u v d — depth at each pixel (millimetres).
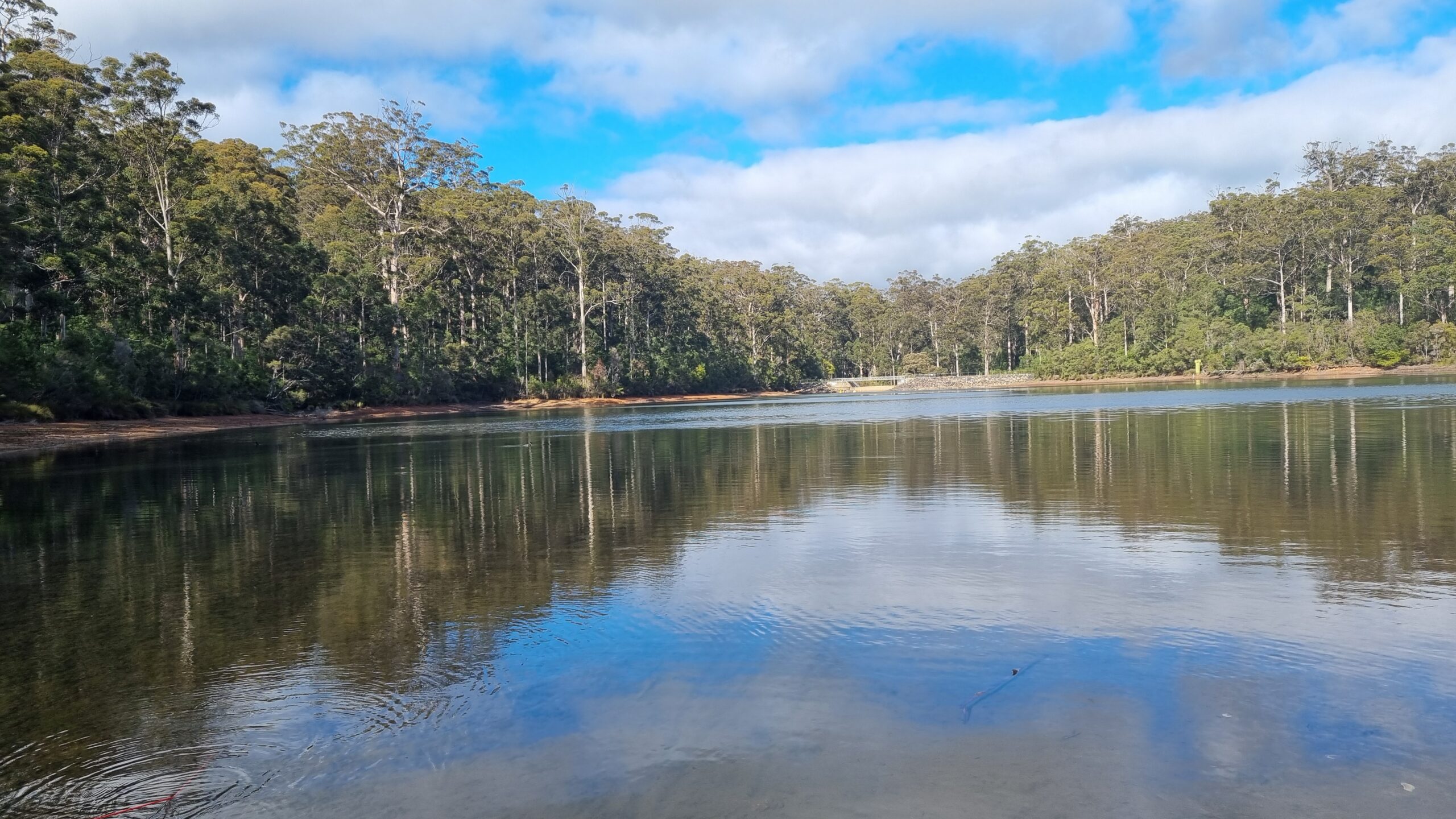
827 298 139375
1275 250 92062
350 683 6012
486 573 9312
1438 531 10062
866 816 4090
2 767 4852
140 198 50750
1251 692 5453
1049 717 5176
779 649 6547
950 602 7703
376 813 4242
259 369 54125
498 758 4820
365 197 71812
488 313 81250
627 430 37438
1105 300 110500
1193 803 4156
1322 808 4090
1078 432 26938
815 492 15273
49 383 37562
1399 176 98625
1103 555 9398
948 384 118000
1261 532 10320
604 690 5770
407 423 49094
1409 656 5996
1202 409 37406
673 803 4262
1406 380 67250
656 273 96500
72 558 10641
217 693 5871
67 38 49125
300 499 15820
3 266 35969
